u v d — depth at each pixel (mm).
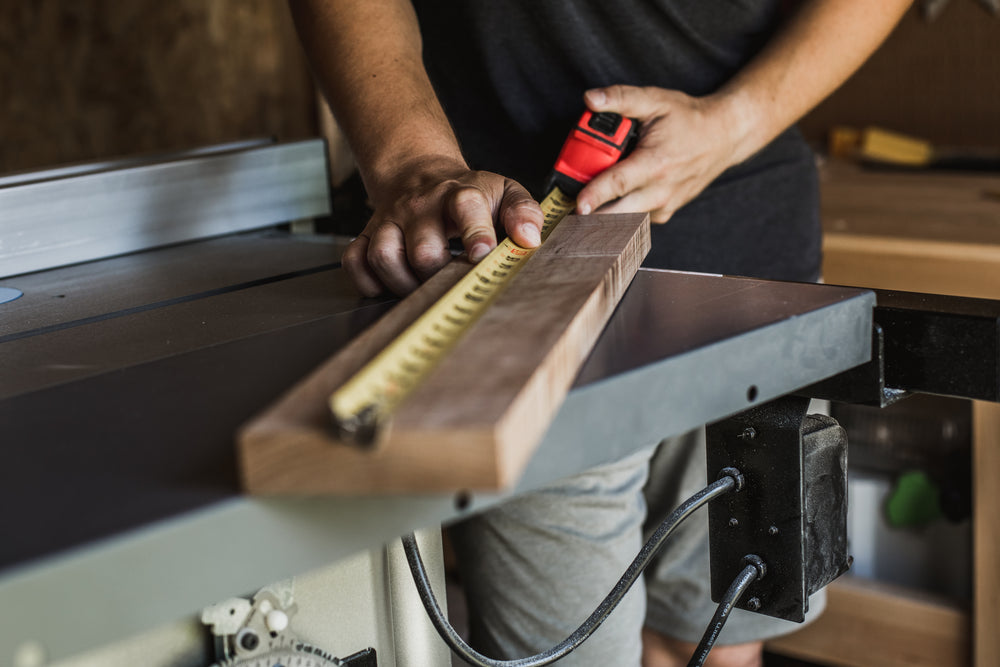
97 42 2902
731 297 615
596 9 1062
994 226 1498
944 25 2113
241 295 770
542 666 696
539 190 1153
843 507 720
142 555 358
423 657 777
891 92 2217
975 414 1429
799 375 570
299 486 374
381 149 859
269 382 531
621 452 483
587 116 903
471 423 354
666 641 1327
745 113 995
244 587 385
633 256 680
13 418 496
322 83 981
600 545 1020
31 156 2998
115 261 960
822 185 1915
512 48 1090
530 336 454
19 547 349
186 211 1022
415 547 694
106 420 484
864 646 1619
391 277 704
